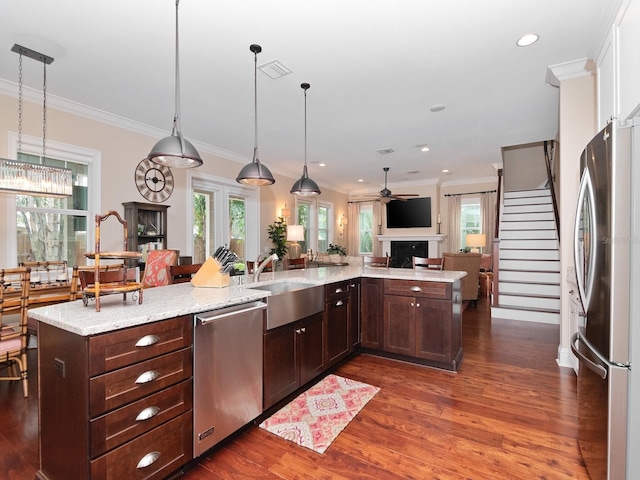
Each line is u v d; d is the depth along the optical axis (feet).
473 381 9.52
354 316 11.35
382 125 15.39
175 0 7.13
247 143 18.29
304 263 14.12
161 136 16.01
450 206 30.58
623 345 4.82
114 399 4.70
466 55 9.46
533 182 24.31
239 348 6.70
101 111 13.47
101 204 13.79
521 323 16.15
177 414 5.52
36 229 12.43
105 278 5.94
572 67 9.94
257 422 7.39
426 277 10.58
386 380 9.61
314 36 8.50
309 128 15.79
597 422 5.33
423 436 6.88
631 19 6.46
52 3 7.27
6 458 6.12
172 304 5.89
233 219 21.97
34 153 11.95
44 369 5.30
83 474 4.52
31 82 11.05
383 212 33.58
